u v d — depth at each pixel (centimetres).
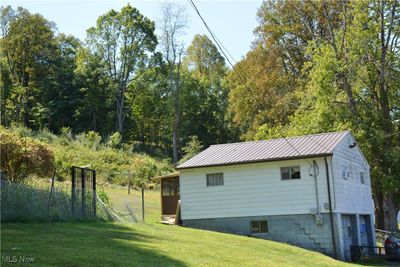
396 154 3095
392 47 3384
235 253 1597
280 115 4378
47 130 5722
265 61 4697
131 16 7331
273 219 2516
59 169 3341
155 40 7381
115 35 7300
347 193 2564
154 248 1404
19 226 1482
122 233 1609
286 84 4538
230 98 5094
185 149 6066
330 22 3900
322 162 2428
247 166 2622
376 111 3303
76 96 6700
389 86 3391
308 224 2423
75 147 5081
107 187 3800
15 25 6950
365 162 3014
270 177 2553
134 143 7188
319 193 2414
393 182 3092
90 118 6719
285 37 4625
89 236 1440
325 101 3322
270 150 2678
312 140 2694
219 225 2648
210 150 2997
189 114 7281
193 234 1992
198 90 7381
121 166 4700
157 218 2825
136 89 7400
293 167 2509
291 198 2484
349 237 2583
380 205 3528
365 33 3341
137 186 4262
